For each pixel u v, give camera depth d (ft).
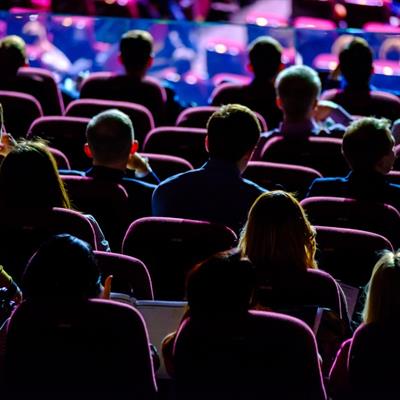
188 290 17.63
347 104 42.24
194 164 34.81
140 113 37.63
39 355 17.63
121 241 26.61
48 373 17.71
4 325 18.70
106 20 49.75
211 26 50.24
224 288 17.38
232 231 23.29
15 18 49.49
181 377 17.67
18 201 22.62
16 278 22.48
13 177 22.59
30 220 22.41
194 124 38.47
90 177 26.81
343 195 27.32
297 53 49.93
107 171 27.35
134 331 17.65
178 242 23.13
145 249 23.32
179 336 17.65
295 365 17.47
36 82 41.86
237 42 50.34
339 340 20.13
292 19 68.23
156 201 26.09
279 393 17.57
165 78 50.83
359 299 22.35
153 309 20.44
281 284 20.54
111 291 21.54
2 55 41.55
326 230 23.50
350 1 67.67
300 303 20.58
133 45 42.09
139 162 29.68
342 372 18.94
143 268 21.61
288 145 32.94
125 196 26.30
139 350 17.72
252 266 17.65
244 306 17.56
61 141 34.47
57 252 17.93
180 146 34.47
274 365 17.47
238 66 50.47
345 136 27.04
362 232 23.47
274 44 41.29
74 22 49.70
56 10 68.49
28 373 17.72
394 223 25.55
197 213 25.77
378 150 26.71
